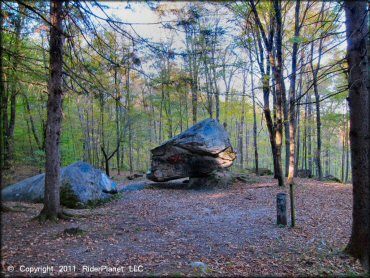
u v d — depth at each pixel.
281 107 13.80
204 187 14.56
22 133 18.75
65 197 9.95
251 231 7.39
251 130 42.75
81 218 8.24
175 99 25.55
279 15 11.72
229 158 15.09
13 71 7.37
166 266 4.90
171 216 9.11
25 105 15.62
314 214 9.03
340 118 20.19
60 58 7.45
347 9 4.88
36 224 7.22
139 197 12.59
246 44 14.55
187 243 6.39
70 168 10.81
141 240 6.52
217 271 4.75
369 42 4.82
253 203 10.91
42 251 5.39
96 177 11.61
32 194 10.23
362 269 4.82
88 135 25.00
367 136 4.90
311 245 6.20
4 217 7.45
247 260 5.36
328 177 19.58
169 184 16.02
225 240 6.66
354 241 5.21
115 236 6.72
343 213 9.11
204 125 15.44
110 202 11.35
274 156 16.75
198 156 14.80
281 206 7.80
